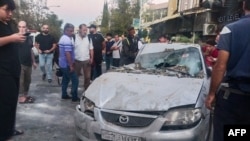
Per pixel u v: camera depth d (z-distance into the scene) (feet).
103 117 15.42
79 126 16.51
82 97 17.33
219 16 54.39
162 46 22.30
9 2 13.60
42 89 35.14
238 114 11.30
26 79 27.63
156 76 18.34
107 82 17.54
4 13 13.52
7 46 13.73
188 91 15.87
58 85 38.27
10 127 14.20
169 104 14.88
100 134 15.33
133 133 14.58
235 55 11.23
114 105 15.38
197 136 14.58
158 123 14.49
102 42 37.14
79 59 29.04
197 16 65.16
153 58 21.39
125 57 35.32
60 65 28.99
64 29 28.30
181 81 17.30
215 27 53.01
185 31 74.23
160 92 15.79
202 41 59.67
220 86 11.57
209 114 15.49
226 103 11.41
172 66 20.33
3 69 13.64
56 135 19.74
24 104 27.58
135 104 15.08
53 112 25.27
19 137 19.16
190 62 20.22
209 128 15.58
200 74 18.84
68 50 28.04
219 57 11.28
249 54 11.14
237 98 11.26
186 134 14.37
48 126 21.56
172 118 14.57
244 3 11.65
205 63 20.17
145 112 14.79
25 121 22.56
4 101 13.74
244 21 11.29
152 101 15.10
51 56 40.75
